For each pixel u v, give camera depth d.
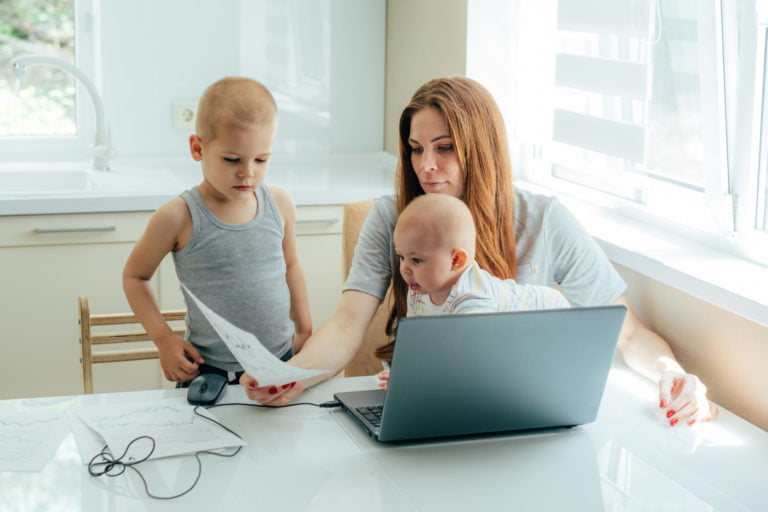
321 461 1.33
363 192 2.82
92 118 3.18
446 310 1.50
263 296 1.88
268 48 3.28
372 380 1.69
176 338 1.77
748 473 1.34
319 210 2.80
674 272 1.75
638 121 2.13
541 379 1.39
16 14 3.08
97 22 3.10
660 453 1.41
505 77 2.65
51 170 3.02
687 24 1.92
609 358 1.41
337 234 2.83
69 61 3.15
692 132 1.96
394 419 1.34
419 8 3.01
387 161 3.39
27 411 1.49
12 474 1.26
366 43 3.37
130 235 2.65
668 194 2.07
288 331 1.96
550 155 2.51
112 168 3.09
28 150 3.15
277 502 1.20
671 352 1.71
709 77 1.80
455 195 1.73
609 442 1.44
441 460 1.35
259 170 1.78
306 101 3.36
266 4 3.24
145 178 2.95
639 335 1.76
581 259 1.79
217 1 3.19
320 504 1.20
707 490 1.29
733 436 1.48
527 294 1.55
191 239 1.81
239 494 1.22
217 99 1.72
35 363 2.66
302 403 1.56
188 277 1.85
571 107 2.38
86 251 2.62
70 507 1.18
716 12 1.74
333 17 3.32
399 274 1.78
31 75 3.13
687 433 1.49
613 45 2.18
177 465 1.30
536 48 2.51
